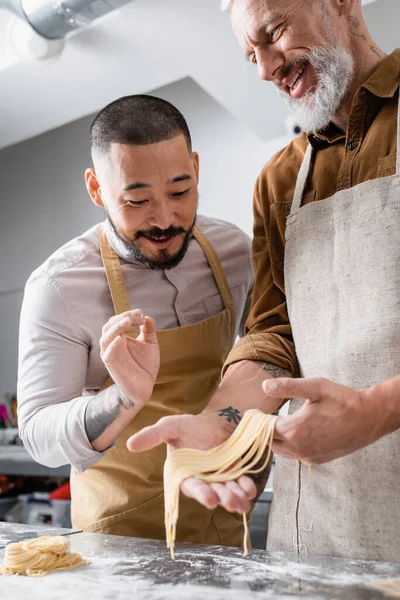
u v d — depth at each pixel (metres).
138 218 1.39
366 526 1.13
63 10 2.21
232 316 1.64
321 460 0.98
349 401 0.92
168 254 1.44
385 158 1.23
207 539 1.50
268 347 1.29
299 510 1.23
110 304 1.55
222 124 3.42
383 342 1.15
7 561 1.04
